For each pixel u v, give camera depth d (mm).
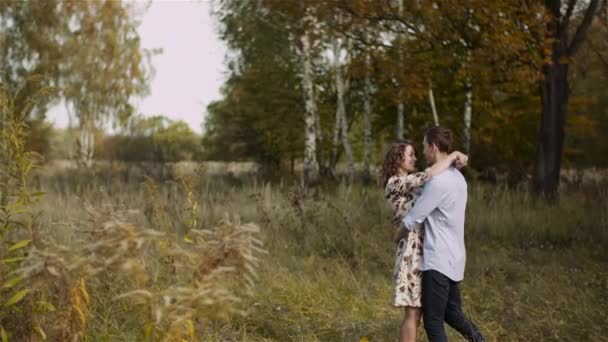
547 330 5191
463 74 12164
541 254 8422
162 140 22438
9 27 25312
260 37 20672
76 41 27969
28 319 3770
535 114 17766
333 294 6113
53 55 25562
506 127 18438
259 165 24391
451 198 3992
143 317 2793
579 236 9352
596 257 8336
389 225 9242
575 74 18266
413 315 4117
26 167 3803
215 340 4625
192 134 42500
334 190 13711
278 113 23547
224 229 2760
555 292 6336
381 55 13164
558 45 12367
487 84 12688
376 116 22859
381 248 8102
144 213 8688
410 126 20891
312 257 7648
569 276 7113
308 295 5871
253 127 25172
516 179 16703
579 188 14039
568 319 5551
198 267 2703
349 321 5332
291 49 21203
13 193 3814
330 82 23953
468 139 17781
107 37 29250
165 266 3893
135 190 12633
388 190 4242
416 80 12812
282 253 7988
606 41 14961
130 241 2551
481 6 11227
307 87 19438
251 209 10547
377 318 5504
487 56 11586
